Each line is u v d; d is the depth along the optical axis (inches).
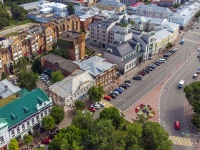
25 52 7308.1
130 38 7406.5
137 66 7091.5
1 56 6496.1
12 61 6865.2
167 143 3850.9
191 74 6683.1
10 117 4151.1
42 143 4323.3
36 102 4495.6
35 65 6604.3
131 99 5600.4
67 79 5497.1
